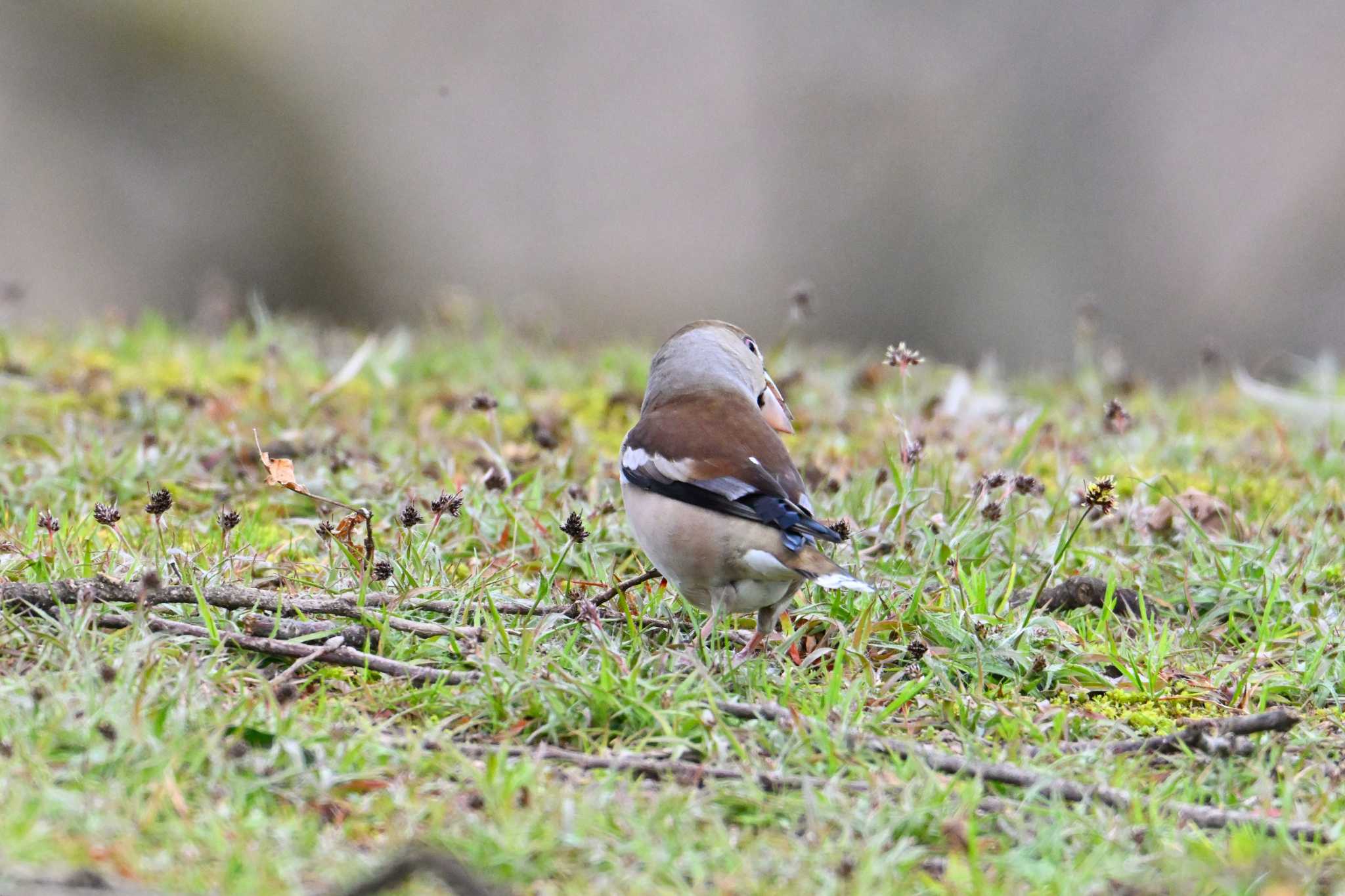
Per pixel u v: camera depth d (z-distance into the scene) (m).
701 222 33.59
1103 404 16.75
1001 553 11.02
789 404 16.25
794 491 9.05
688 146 33.81
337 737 7.46
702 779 7.31
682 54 33.94
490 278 33.59
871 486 11.98
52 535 9.77
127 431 13.86
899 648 9.08
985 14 33.34
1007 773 7.41
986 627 9.21
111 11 33.19
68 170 32.78
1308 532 11.89
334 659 8.29
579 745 7.80
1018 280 32.38
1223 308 31.81
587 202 33.78
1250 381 18.05
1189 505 12.17
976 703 8.47
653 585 10.23
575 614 9.25
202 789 6.78
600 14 34.09
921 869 6.62
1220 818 7.11
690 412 9.46
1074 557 10.88
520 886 6.27
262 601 8.81
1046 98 33.00
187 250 33.28
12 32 32.78
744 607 9.02
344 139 34.19
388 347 18.20
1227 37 32.59
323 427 14.24
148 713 7.18
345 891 5.82
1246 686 9.00
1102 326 32.03
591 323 32.97
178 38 33.38
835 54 33.59
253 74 33.88
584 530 9.95
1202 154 32.38
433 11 34.25
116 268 32.69
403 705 8.09
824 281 32.94
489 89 33.94
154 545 10.36
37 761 6.65
